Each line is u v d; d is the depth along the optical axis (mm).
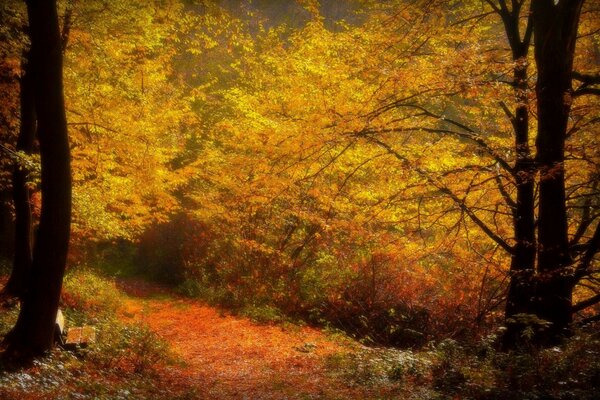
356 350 14391
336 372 11344
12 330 10117
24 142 14273
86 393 8305
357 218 14211
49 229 9977
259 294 20484
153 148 17719
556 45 10633
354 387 9867
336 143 12305
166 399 8828
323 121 12586
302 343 16172
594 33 12930
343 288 18672
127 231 19547
